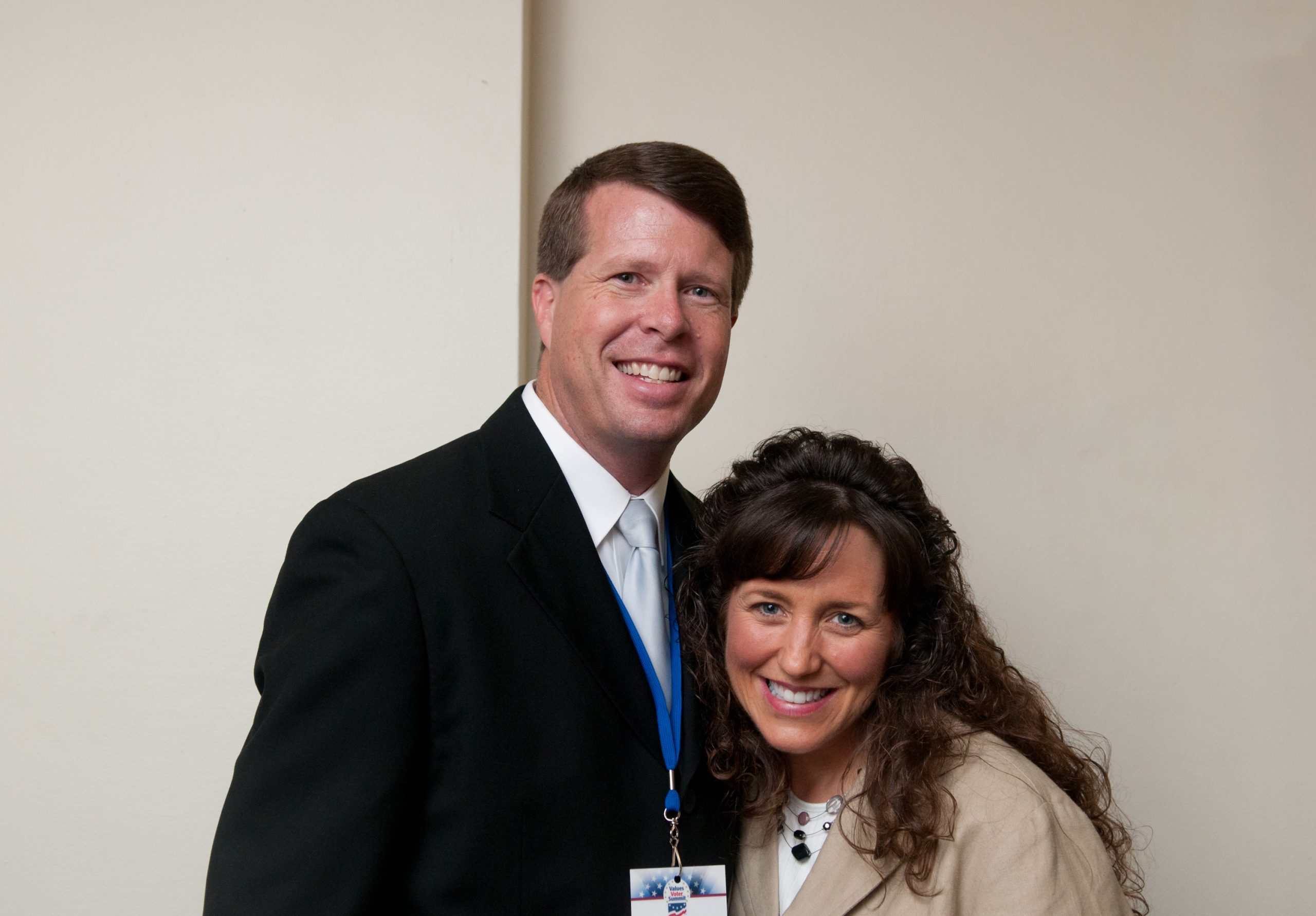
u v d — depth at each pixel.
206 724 2.14
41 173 2.17
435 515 1.33
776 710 1.39
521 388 1.59
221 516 2.16
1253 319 2.69
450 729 1.26
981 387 2.64
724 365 1.52
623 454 1.48
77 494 2.14
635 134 2.59
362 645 1.21
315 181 2.22
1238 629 2.67
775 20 2.64
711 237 1.46
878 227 2.64
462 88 2.26
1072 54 2.69
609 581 1.44
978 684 1.45
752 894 1.48
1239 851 2.64
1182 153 2.69
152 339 2.17
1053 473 2.65
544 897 1.26
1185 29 2.71
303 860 1.14
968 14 2.69
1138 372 2.67
